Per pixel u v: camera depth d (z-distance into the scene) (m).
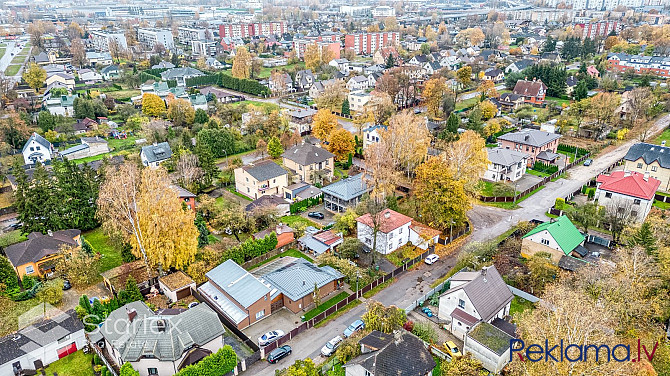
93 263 73.12
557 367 41.44
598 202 88.31
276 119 137.50
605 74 195.88
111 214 67.44
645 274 57.50
